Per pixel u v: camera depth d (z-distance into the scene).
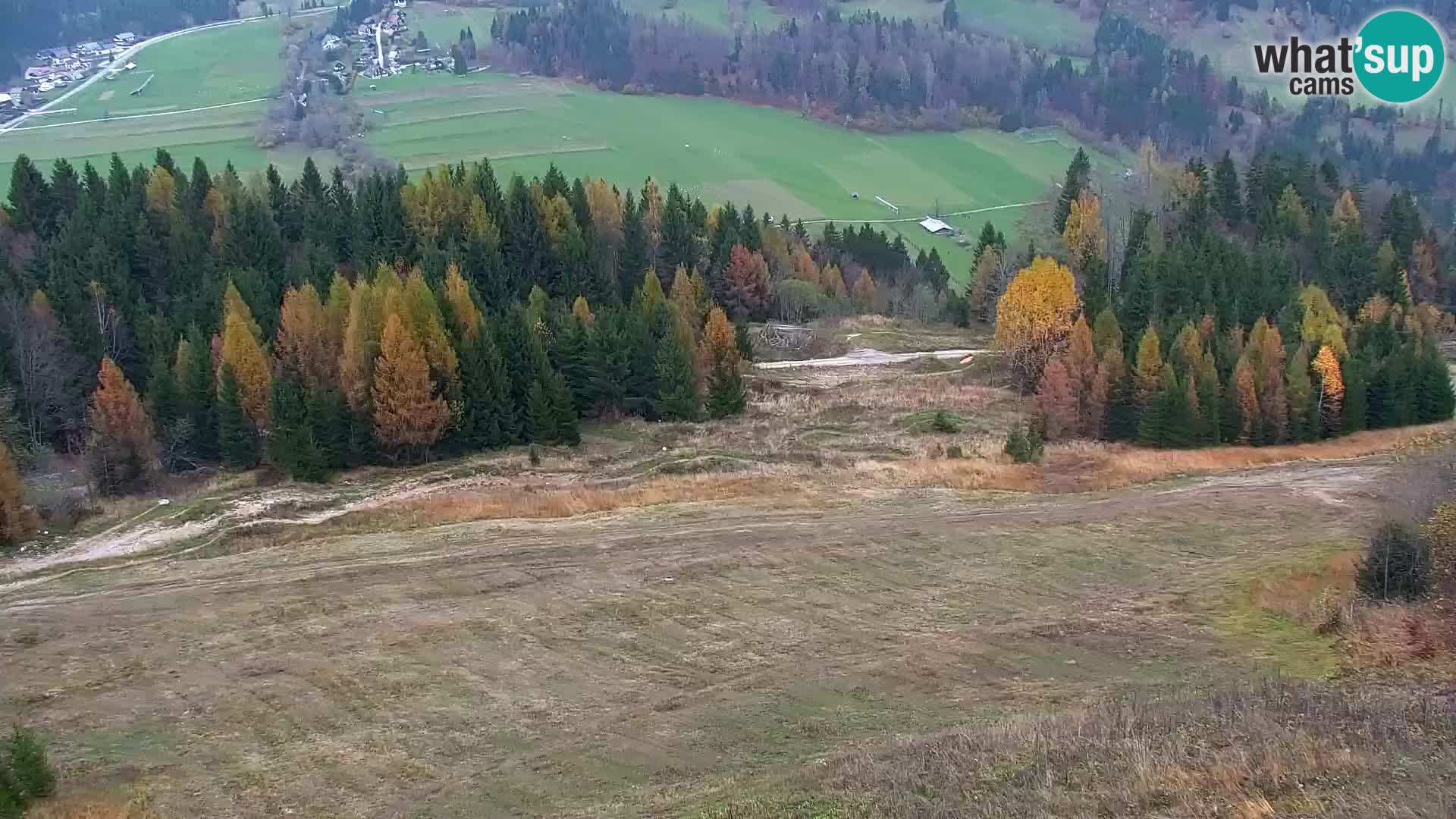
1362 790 16.17
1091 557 33.69
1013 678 25.08
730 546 33.78
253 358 48.06
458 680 25.12
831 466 46.19
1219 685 23.70
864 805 17.53
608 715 23.52
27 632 27.64
